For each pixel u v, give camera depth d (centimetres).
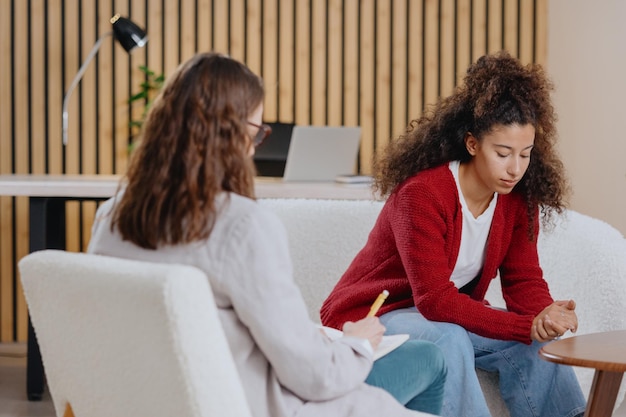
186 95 196
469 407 270
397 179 300
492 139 281
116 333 184
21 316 659
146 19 683
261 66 697
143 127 203
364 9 700
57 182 446
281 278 188
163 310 170
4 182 436
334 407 200
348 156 521
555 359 228
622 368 220
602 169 645
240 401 178
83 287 188
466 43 708
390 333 284
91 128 676
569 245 364
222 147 195
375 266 302
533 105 283
